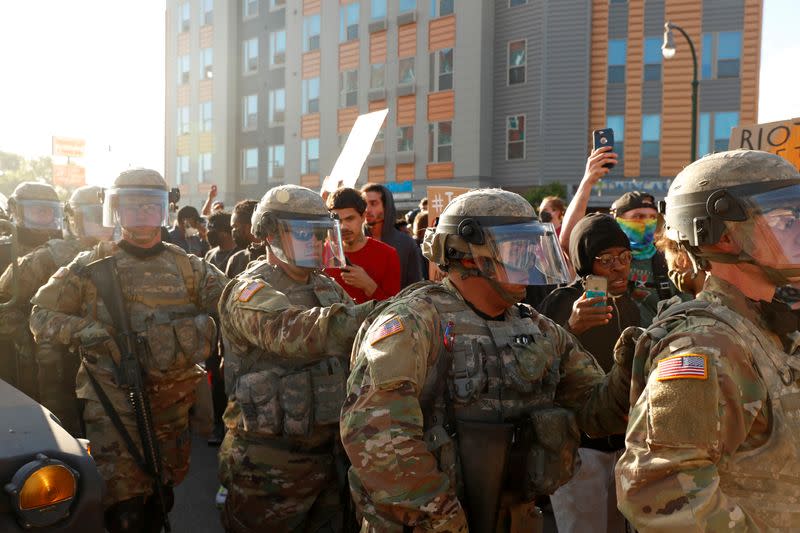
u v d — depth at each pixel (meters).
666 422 1.39
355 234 4.10
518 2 21.05
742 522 1.33
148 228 3.34
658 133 20.31
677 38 19.98
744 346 1.43
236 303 2.74
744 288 1.55
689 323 1.50
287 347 2.52
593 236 3.06
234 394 2.88
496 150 21.81
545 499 2.46
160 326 3.29
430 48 22.52
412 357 1.78
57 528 1.96
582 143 20.42
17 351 3.81
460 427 1.85
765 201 1.46
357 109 24.75
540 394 2.01
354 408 1.78
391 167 23.66
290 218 2.90
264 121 28.55
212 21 30.16
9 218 4.83
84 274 3.27
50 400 3.58
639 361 1.58
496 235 1.91
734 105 19.89
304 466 2.84
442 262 2.01
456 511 1.73
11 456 1.94
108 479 3.09
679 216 1.59
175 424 3.41
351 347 2.47
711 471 1.35
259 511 2.84
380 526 1.79
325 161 26.02
